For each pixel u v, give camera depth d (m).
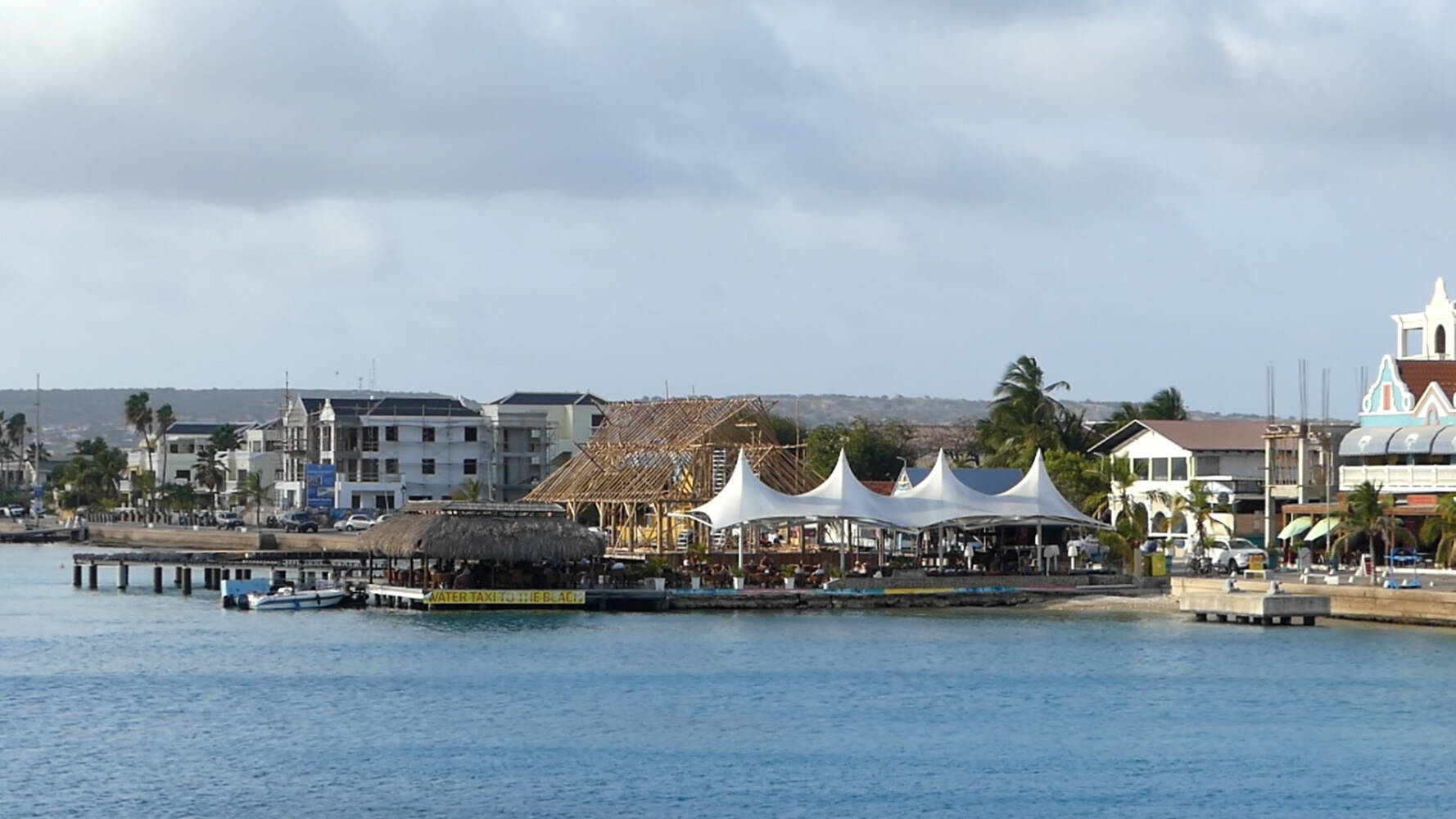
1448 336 160.75
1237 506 158.75
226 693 91.31
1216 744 78.06
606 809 66.44
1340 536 135.00
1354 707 86.06
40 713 85.75
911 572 131.88
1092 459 174.12
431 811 66.06
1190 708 86.31
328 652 106.31
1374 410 144.88
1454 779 71.50
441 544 122.62
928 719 83.69
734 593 127.62
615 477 161.38
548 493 165.75
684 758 75.19
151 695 91.06
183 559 154.25
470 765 73.62
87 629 120.38
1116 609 127.31
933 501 134.50
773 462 159.62
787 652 105.44
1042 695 89.81
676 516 140.00
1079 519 135.50
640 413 169.38
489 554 123.12
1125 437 172.38
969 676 96.25
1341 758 75.12
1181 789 70.00
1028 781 71.25
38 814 65.19
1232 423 169.00
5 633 118.00
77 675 97.94
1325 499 148.62
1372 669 96.94
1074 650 105.81
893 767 73.62
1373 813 66.44
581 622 120.25
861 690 91.56
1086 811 66.69
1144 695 89.69
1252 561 136.62
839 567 135.38
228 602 135.75
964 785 70.62
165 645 110.75
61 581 172.38
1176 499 147.12
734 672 97.50
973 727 81.75
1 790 68.94
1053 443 195.12
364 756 75.31
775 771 72.69
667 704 87.75
